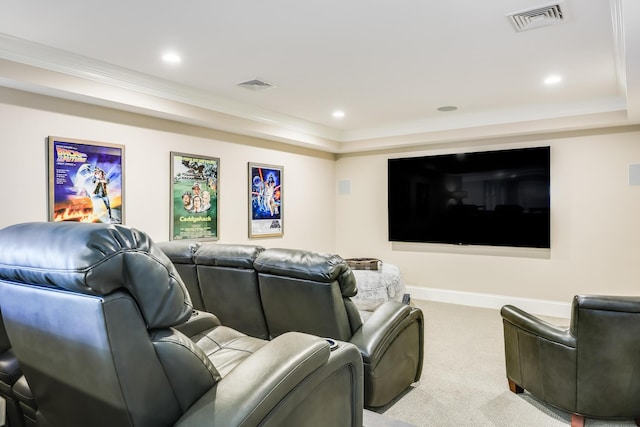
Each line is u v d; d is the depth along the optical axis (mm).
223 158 4609
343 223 6461
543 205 4820
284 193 5496
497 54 2996
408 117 5125
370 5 2252
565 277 4773
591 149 4613
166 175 3990
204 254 2449
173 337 1141
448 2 2223
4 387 1679
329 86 3787
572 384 2158
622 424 2299
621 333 1995
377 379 2189
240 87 3799
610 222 4535
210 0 2180
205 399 1118
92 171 3373
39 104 3061
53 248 1039
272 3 2221
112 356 1005
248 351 1960
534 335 2361
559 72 3398
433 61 3139
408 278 5859
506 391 2736
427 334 4008
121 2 2189
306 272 1998
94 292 976
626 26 2016
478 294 5297
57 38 2668
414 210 5730
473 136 5039
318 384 1380
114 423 1122
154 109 3611
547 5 2254
